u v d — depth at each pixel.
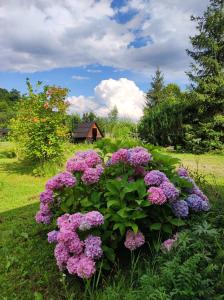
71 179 2.95
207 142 13.98
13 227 4.15
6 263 3.19
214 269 2.26
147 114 18.56
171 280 2.12
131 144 3.52
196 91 14.38
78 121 32.50
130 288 2.36
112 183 2.83
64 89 8.63
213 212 3.21
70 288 2.68
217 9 14.02
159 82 42.97
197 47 14.55
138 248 3.02
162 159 3.20
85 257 2.51
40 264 3.14
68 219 2.75
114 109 28.81
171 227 2.91
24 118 8.52
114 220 2.71
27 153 8.84
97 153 3.37
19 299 2.63
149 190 2.72
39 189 6.72
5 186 7.04
